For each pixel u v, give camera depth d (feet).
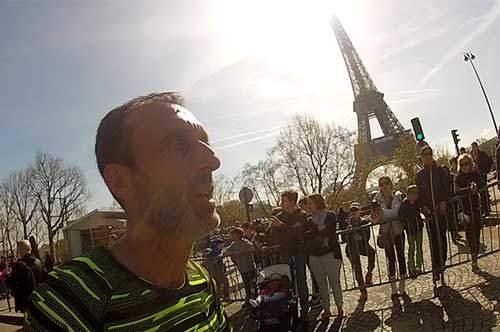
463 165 24.59
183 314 3.38
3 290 62.49
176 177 3.17
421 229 23.04
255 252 28.27
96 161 3.40
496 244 26.22
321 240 21.79
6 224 149.38
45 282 3.06
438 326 17.67
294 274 23.30
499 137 30.01
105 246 3.38
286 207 22.09
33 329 2.87
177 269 3.47
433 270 22.22
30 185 150.00
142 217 3.22
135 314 3.06
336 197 140.15
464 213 23.24
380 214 23.71
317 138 145.28
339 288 22.07
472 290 20.39
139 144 3.22
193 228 3.20
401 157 133.69
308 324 21.54
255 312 21.24
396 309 21.12
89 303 2.95
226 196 135.74
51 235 148.25
